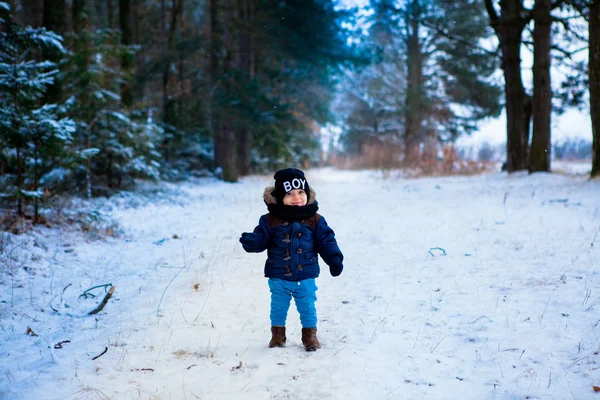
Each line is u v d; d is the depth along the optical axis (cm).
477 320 401
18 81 780
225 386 296
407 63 3303
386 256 657
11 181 853
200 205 1339
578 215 849
